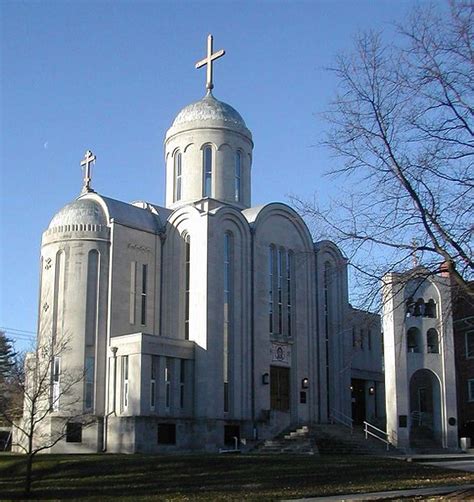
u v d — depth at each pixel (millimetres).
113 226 44188
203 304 43000
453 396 48250
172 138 51844
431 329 48375
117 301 43438
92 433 40094
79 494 25797
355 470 30344
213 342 42656
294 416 46969
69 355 41875
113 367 41250
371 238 20609
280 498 24625
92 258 43781
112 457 31406
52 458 31078
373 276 20922
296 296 49031
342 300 52188
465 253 19484
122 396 40562
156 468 29359
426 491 24422
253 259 46406
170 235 46688
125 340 41000
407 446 45344
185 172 50500
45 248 44656
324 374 49688
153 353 40469
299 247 50125
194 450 40875
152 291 45781
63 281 43281
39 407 39406
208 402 41594
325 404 49250
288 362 47562
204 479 27906
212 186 49969
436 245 19750
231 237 45875
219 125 50750
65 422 38594
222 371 43125
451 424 47875
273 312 47531
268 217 48344
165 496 25156
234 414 43219
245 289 45719
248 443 42469
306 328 49219
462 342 55688
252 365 44875
